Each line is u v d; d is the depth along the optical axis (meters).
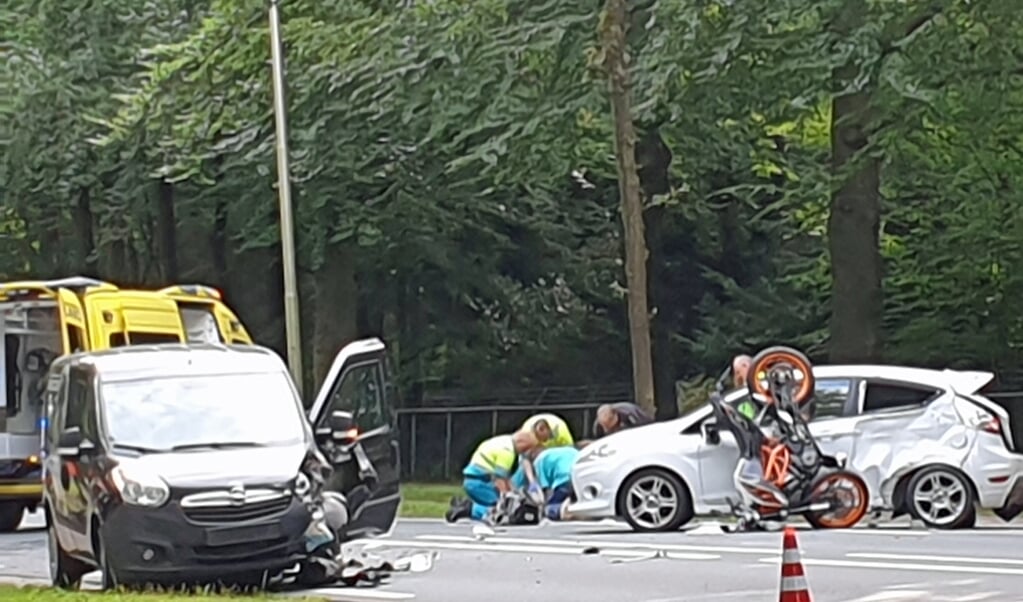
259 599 14.50
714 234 40.69
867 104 28.55
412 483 36.56
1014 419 29.39
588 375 42.50
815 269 38.88
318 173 34.28
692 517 20.47
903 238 35.88
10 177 39.22
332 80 32.47
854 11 27.28
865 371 20.59
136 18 38.97
